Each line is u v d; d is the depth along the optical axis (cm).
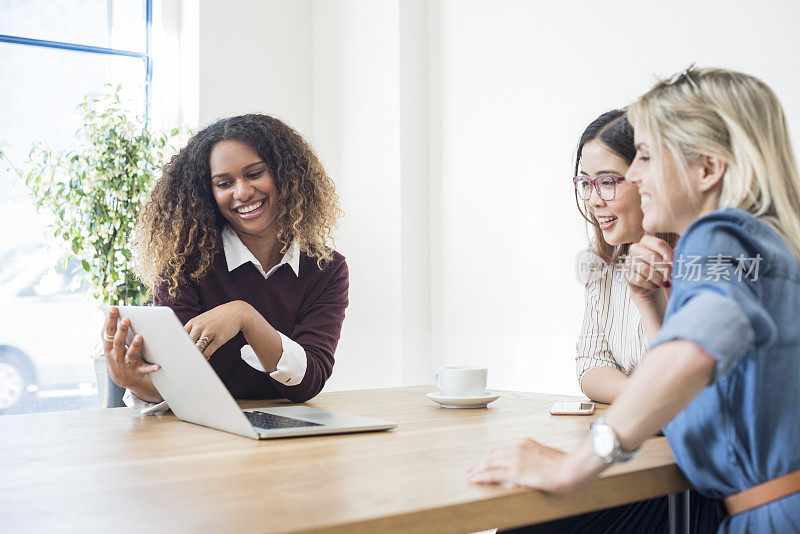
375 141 393
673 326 91
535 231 332
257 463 107
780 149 104
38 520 79
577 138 315
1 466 105
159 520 79
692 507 139
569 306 318
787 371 97
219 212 198
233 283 193
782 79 247
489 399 161
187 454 113
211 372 126
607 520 151
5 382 368
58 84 381
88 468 104
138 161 352
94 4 390
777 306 97
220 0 397
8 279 369
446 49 378
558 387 322
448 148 377
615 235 182
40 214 373
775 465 99
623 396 93
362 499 87
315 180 202
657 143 105
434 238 384
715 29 267
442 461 108
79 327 381
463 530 87
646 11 289
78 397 380
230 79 400
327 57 420
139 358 151
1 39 369
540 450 100
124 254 340
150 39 402
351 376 402
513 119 343
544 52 329
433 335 383
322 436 128
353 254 404
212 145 193
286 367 167
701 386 90
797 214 102
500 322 349
